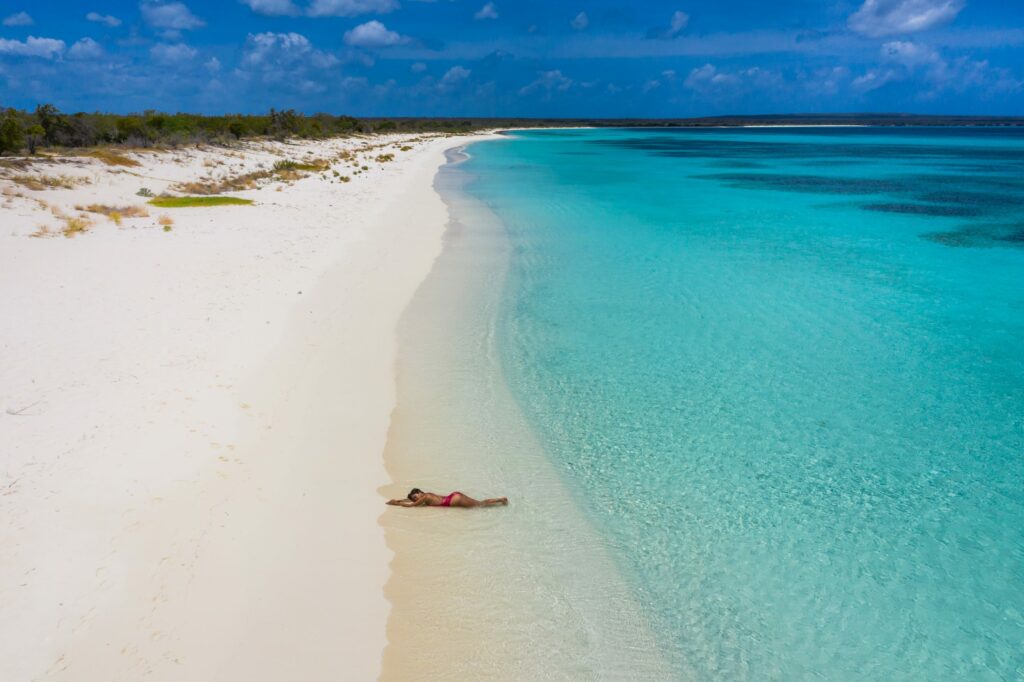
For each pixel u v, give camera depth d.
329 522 7.84
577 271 19.59
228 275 16.30
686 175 50.56
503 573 7.32
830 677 6.19
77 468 7.97
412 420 10.45
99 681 5.42
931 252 22.61
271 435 9.44
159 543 6.99
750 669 6.25
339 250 19.92
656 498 8.73
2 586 6.14
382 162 53.56
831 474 9.33
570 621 6.73
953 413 11.04
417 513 8.20
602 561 7.57
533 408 11.04
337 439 9.64
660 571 7.46
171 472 8.17
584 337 14.23
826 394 11.69
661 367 12.74
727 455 9.75
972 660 6.38
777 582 7.32
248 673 5.76
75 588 6.25
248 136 56.31
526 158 68.44
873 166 60.31
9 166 26.31
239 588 6.63
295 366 11.70
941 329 14.88
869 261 21.17
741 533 8.09
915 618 6.87
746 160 68.06
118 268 16.16
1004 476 9.30
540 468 9.34
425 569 7.30
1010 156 75.69
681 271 19.75
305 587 6.82
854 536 8.05
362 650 6.18
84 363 10.76
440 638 6.41
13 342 11.38
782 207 33.06
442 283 17.78
